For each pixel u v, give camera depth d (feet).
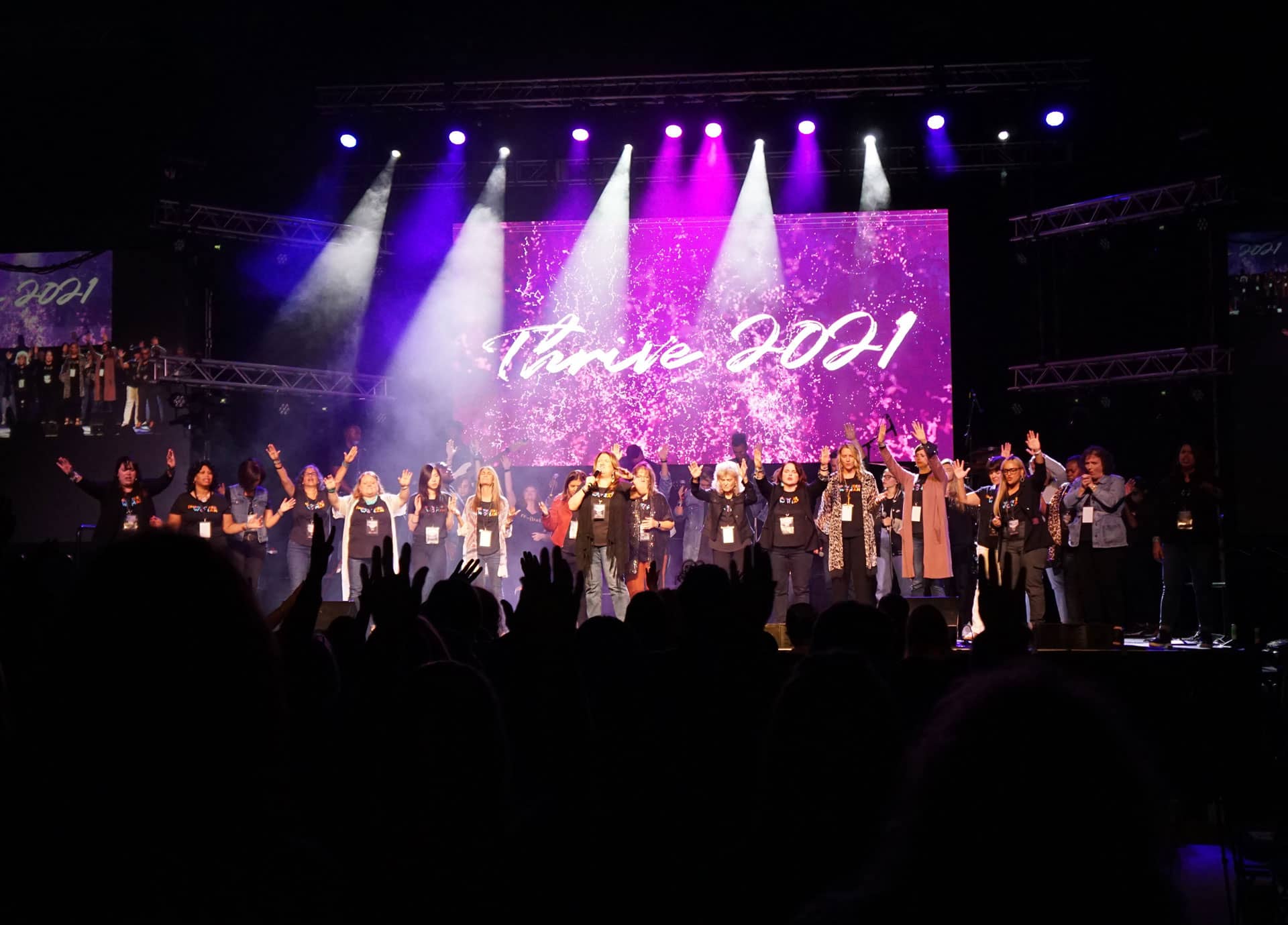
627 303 41.60
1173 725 20.79
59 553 11.22
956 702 3.31
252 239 40.50
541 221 42.16
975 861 3.01
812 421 40.42
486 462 41.11
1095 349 40.63
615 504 30.78
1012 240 39.24
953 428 39.88
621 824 7.75
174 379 38.55
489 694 5.10
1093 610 30.96
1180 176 38.68
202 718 3.28
